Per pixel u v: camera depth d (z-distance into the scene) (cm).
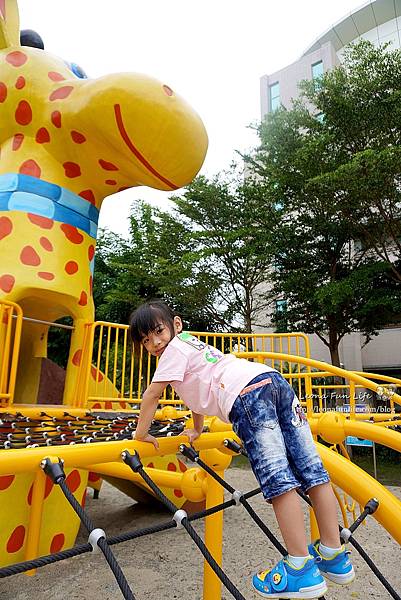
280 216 1402
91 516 675
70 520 446
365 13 2405
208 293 1416
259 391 200
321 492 202
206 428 291
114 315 1488
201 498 305
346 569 191
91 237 544
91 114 477
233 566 457
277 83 2344
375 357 1880
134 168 511
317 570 173
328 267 1381
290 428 207
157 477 410
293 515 177
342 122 1248
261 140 1404
